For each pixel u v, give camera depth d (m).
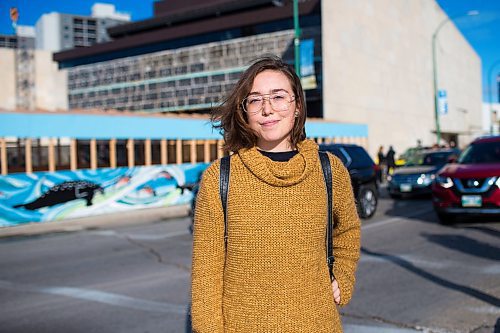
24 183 11.76
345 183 1.99
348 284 1.99
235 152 1.92
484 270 6.26
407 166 16.44
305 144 1.94
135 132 13.95
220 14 44.72
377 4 36.50
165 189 14.73
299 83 1.99
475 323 4.45
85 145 16.92
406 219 11.09
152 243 9.15
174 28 41.50
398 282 5.83
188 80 40.41
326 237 1.93
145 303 5.37
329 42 30.34
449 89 54.09
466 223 10.01
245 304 1.75
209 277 1.81
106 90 46.81
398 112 39.56
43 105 61.00
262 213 1.75
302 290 1.76
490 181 9.09
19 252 8.68
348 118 32.00
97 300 5.54
